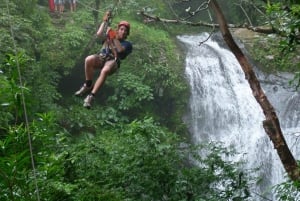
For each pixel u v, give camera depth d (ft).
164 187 23.24
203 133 59.00
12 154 14.01
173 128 57.62
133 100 54.75
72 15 61.72
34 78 48.34
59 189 15.26
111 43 19.83
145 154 23.73
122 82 55.62
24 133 14.39
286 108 59.62
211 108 60.80
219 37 73.46
